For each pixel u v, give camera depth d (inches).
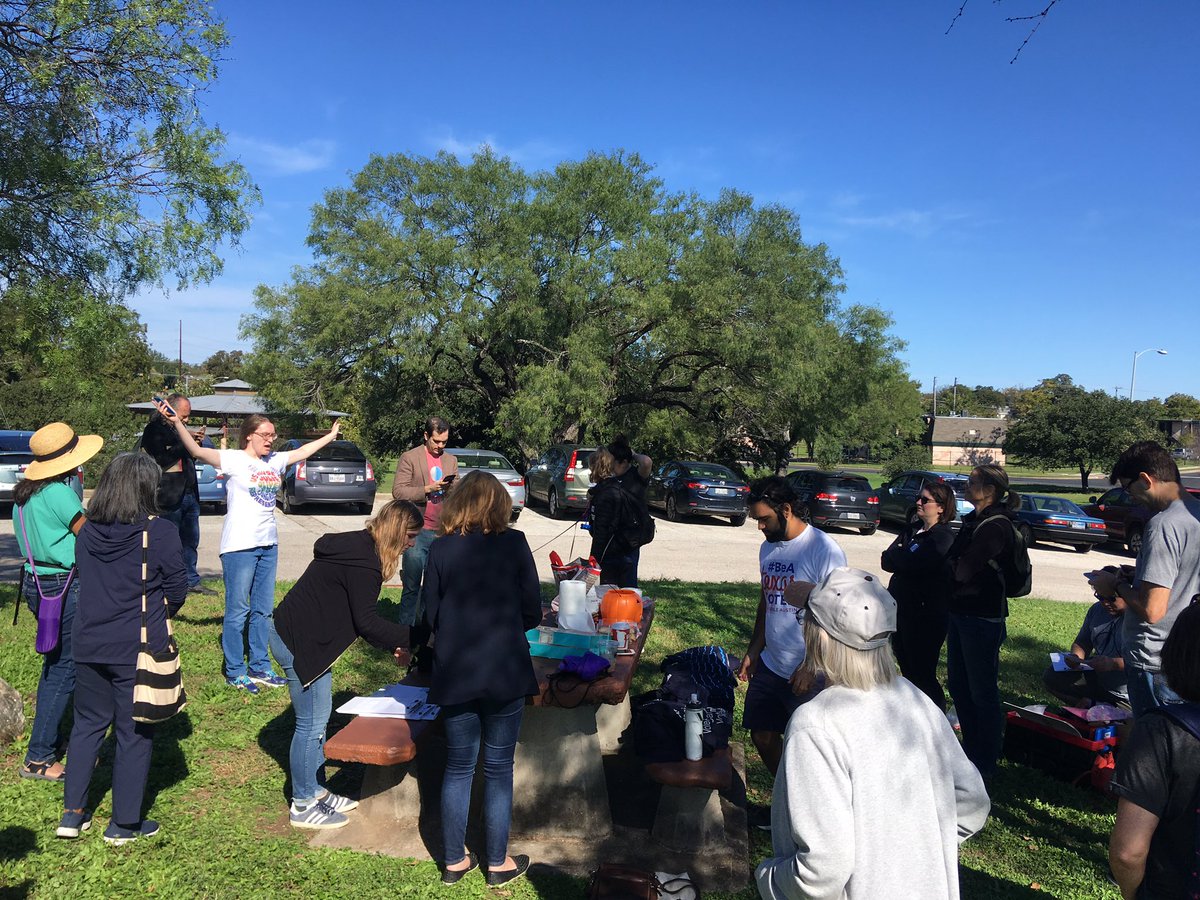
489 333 1037.8
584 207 1035.3
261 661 236.1
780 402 1116.5
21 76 261.3
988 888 150.8
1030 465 1787.6
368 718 161.5
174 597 146.4
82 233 267.1
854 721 76.4
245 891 134.0
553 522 732.7
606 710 206.5
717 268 1032.8
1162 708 77.0
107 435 867.4
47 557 164.7
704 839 156.9
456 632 134.2
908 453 1987.0
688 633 313.0
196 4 275.7
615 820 168.2
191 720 203.8
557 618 187.6
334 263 1023.6
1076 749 202.1
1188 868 73.9
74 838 148.2
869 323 1123.3
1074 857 165.6
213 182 274.7
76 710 149.3
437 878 141.6
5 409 895.1
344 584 152.0
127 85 273.0
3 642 254.4
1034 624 377.4
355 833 157.0
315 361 1031.6
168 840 149.2
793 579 159.2
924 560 179.8
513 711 138.6
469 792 141.1
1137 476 145.1
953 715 239.8
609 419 1182.9
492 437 1274.6
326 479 691.4
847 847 71.2
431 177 1026.1
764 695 160.2
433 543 138.3
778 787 79.7
